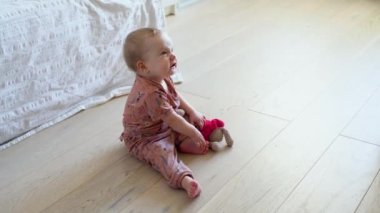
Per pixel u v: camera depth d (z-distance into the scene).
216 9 3.15
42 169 1.48
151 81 1.47
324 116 1.73
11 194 1.36
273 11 3.05
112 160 1.51
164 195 1.33
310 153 1.50
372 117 1.71
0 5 1.57
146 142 1.46
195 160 1.48
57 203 1.32
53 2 1.66
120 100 1.92
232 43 2.52
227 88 1.99
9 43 1.53
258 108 1.81
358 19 2.82
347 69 2.13
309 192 1.32
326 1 3.21
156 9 2.02
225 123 1.70
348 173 1.40
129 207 1.29
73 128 1.71
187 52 2.41
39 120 1.70
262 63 2.24
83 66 1.81
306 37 2.56
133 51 1.45
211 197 1.31
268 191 1.33
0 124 1.58
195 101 1.88
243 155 1.50
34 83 1.65
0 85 1.54
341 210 1.25
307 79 2.05
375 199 1.29
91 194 1.35
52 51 1.67
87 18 1.77
